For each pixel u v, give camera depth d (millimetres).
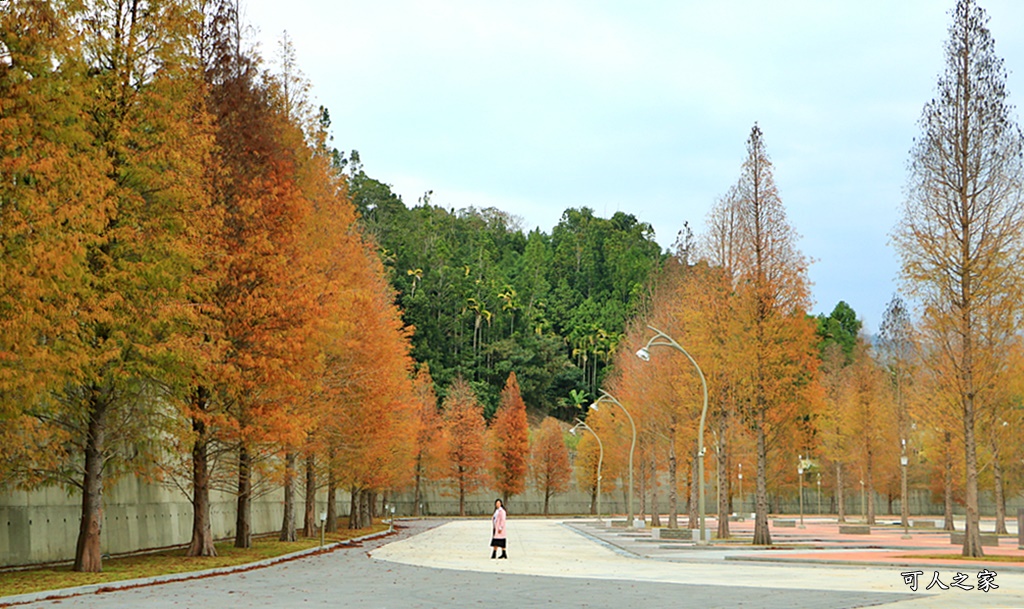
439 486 103250
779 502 115500
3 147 19484
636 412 59438
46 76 20969
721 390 42500
